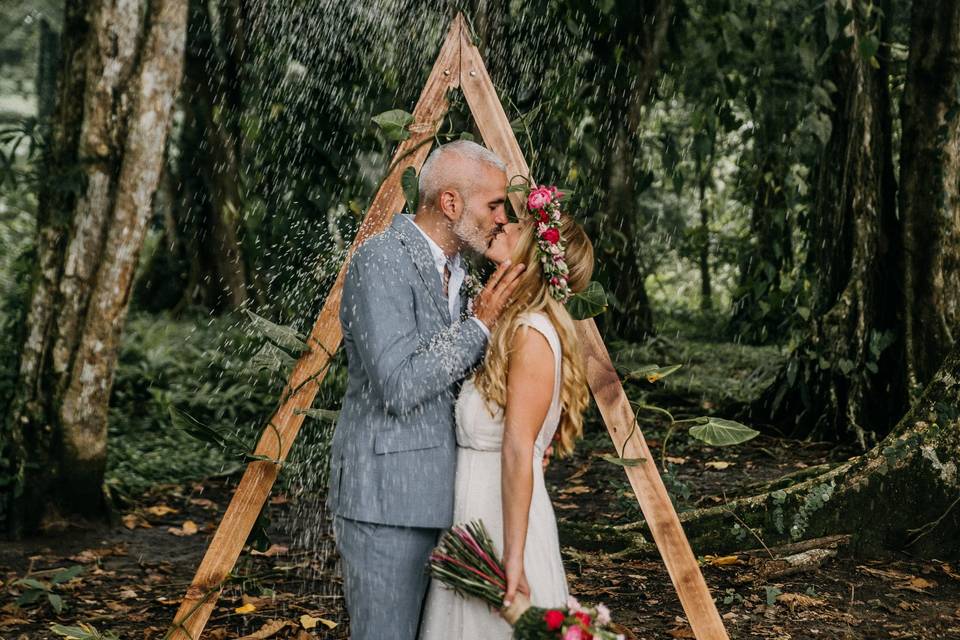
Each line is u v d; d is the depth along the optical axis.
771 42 8.12
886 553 4.96
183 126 12.01
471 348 2.71
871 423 7.19
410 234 2.87
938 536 4.95
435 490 2.80
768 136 8.96
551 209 2.80
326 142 7.98
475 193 2.87
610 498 6.29
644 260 14.55
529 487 2.62
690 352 11.53
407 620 2.84
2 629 4.26
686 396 9.31
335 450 2.96
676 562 3.20
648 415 8.62
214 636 4.14
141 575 5.06
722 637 3.18
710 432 3.12
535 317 2.73
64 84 5.58
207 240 12.59
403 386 2.68
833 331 7.27
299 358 3.27
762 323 8.38
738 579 4.67
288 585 4.82
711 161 10.52
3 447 5.65
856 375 7.18
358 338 2.78
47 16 19.72
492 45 6.81
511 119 6.55
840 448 7.09
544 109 7.19
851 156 7.23
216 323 11.47
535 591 2.73
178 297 13.45
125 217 5.61
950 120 6.61
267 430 3.27
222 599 4.59
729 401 9.01
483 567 2.64
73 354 5.65
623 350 10.67
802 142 8.06
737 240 12.06
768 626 4.16
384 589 2.81
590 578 4.81
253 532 3.45
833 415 7.34
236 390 8.74
